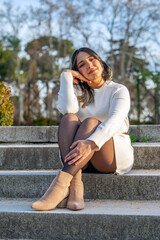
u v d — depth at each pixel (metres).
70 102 2.55
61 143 2.31
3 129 4.20
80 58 2.59
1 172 2.75
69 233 2.01
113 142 2.40
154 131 4.04
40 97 12.60
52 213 2.03
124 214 1.96
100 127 2.23
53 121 10.68
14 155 3.18
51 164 3.12
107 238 1.97
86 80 2.61
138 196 2.42
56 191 2.10
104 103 2.59
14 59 27.31
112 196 2.44
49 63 26.88
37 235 2.05
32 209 2.14
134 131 4.09
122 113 2.37
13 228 2.08
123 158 2.45
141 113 10.98
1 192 2.59
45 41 26.41
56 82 11.08
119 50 25.69
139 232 1.94
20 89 24.31
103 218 1.98
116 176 2.44
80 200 2.13
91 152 2.21
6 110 4.80
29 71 27.66
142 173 2.58
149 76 10.55
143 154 2.90
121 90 2.52
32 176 2.56
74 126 2.33
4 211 2.10
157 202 2.32
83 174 2.49
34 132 4.14
